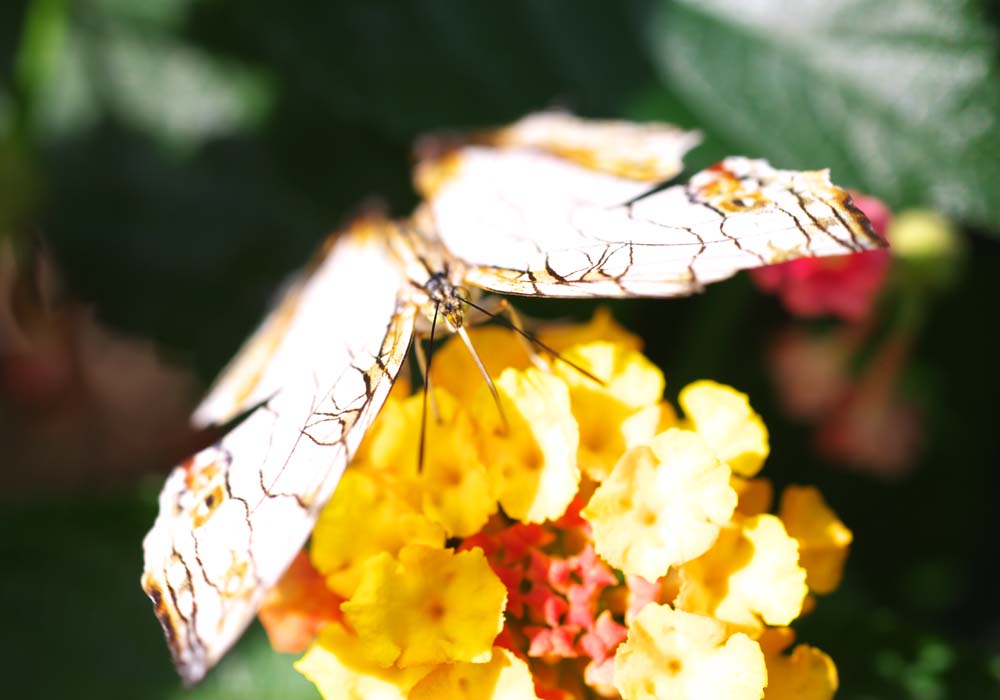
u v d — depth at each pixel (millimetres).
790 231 101
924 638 120
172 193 161
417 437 111
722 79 144
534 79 150
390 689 105
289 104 159
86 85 163
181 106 162
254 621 127
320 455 99
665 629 103
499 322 114
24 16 168
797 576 105
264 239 160
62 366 183
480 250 118
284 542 95
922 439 161
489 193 126
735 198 107
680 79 145
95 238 161
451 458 111
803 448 161
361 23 155
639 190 118
